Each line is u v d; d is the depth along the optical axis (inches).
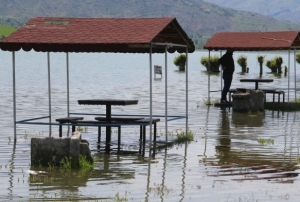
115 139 851.4
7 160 702.5
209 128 962.1
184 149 784.3
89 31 788.0
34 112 1116.5
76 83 1836.9
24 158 714.8
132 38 756.6
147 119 831.7
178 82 1953.7
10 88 1606.8
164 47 888.3
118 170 664.4
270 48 1231.5
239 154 754.2
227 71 1274.6
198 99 1411.2
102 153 754.2
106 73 2390.5
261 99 1190.9
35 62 3186.5
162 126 975.0
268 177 639.8
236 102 1175.0
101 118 831.1
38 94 1459.2
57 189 584.4
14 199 548.7
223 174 651.5
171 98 1428.4
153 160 716.7
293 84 1950.1
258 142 837.2
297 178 636.7
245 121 1047.0
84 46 759.1
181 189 590.9
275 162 710.5
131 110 1171.9
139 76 2224.4
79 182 610.2
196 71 2640.3
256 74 2578.7
